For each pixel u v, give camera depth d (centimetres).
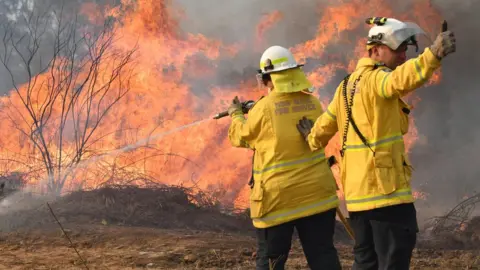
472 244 959
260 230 496
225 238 816
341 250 796
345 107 440
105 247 751
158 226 908
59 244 762
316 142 468
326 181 492
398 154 425
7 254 710
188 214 961
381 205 421
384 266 429
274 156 488
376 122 424
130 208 928
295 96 497
